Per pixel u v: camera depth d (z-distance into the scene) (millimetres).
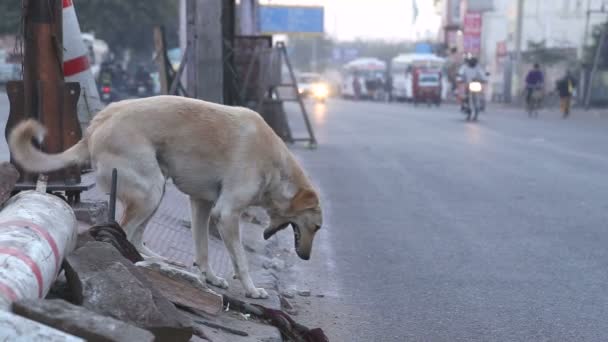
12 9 41125
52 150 6551
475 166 15844
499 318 6426
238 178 5773
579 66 46938
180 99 5758
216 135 5723
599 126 28078
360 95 66750
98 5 44531
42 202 4793
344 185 13219
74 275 4402
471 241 9156
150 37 50500
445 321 6352
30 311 3461
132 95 37312
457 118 33406
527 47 52656
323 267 8016
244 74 18469
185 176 5734
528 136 23312
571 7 53781
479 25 61281
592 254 8531
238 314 5645
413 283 7441
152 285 4547
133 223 5523
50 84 6531
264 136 5918
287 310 6453
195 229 6203
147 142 5543
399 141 21500
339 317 6426
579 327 6215
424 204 11516
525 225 10047
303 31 69562
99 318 3533
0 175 4949
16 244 3984
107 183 5516
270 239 8953
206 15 11555
